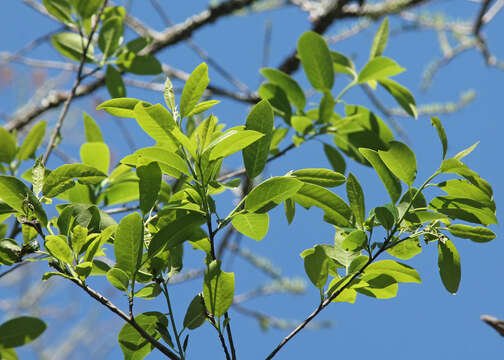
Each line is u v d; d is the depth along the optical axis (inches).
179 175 73.6
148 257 72.7
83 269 71.6
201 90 72.6
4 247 72.0
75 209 73.7
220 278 72.9
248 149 73.6
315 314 73.7
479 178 73.1
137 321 73.8
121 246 71.9
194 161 72.9
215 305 72.9
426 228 74.0
